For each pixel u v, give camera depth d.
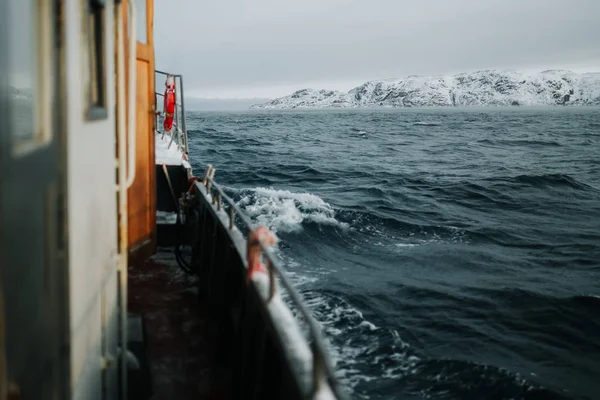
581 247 17.69
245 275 4.44
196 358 5.25
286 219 19.22
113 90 3.29
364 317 10.52
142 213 7.73
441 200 27.08
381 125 145.38
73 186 2.12
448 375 8.53
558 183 33.66
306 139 77.19
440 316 10.95
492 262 15.41
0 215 1.25
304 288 12.19
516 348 9.74
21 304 1.46
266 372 3.65
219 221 5.80
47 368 1.79
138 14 7.24
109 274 3.22
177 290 6.90
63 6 1.93
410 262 15.01
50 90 1.75
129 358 4.35
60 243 1.97
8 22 1.35
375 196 27.09
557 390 8.34
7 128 1.32
